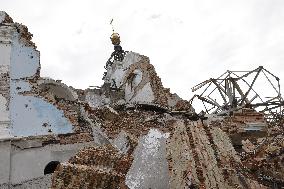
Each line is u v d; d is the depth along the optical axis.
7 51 11.16
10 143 9.04
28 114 10.04
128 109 15.98
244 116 10.12
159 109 15.84
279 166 5.84
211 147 4.88
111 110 12.62
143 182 4.82
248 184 4.36
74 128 10.35
